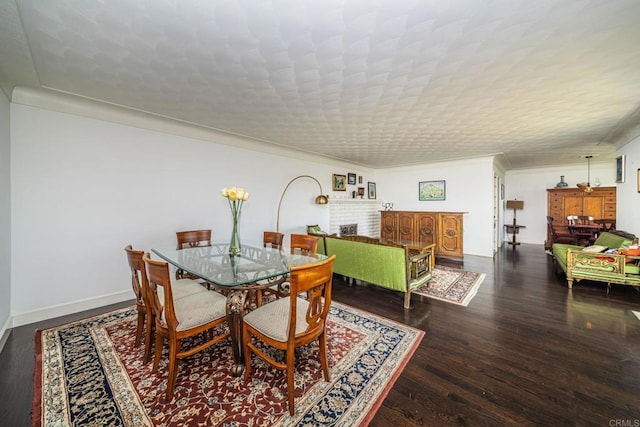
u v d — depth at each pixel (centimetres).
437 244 570
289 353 138
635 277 311
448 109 280
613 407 142
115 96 247
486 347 203
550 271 431
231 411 140
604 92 237
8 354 190
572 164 665
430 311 272
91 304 274
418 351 198
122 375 167
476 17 140
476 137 398
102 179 280
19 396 150
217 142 381
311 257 247
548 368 177
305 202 529
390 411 140
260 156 441
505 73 203
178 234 308
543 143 437
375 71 201
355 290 342
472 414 139
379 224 718
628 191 388
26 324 237
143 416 136
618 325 238
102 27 148
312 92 238
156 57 180
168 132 329
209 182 373
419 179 658
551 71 199
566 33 154
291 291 134
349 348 201
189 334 156
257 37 158
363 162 635
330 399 148
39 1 127
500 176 679
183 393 153
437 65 191
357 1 129
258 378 167
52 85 224
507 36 157
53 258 253
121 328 230
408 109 281
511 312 269
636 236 360
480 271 431
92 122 273
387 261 296
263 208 448
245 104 267
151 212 317
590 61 185
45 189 247
